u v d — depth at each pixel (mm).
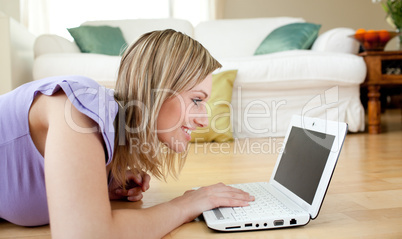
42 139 705
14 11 4426
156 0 4773
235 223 751
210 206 814
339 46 2734
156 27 3389
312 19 5223
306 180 849
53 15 4562
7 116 712
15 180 737
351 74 2527
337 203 976
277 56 2555
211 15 4824
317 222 823
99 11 4664
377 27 5355
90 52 2955
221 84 2441
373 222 813
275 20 3463
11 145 711
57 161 562
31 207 783
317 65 2512
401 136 2480
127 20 3436
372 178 1285
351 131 2754
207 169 1538
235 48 3340
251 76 2520
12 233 819
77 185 548
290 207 822
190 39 771
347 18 5301
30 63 3111
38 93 688
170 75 717
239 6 5020
